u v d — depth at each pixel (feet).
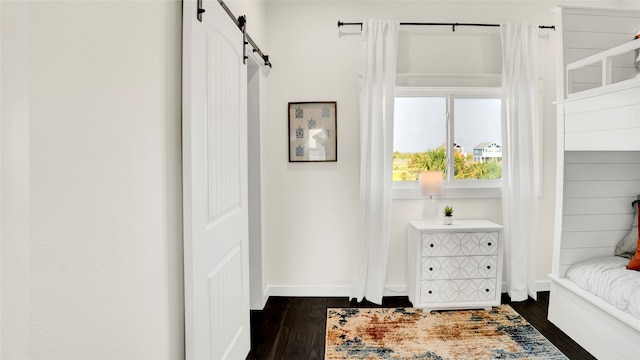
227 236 6.16
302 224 10.73
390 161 10.14
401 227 10.71
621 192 8.73
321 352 7.64
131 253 3.62
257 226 9.73
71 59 2.79
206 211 5.20
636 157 8.75
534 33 10.31
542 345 7.84
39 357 2.56
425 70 10.59
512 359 7.30
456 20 10.56
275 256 10.75
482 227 9.53
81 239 2.93
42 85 2.53
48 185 2.60
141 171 3.80
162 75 4.25
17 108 2.25
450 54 10.59
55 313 2.68
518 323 8.89
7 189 2.18
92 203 3.04
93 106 3.04
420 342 8.00
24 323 2.31
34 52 2.46
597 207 8.69
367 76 10.11
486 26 10.50
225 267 6.13
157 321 4.17
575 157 8.59
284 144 10.62
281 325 8.91
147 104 3.92
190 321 4.74
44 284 2.58
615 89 6.98
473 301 9.59
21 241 2.28
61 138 2.70
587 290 7.79
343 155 10.62
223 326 6.02
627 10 8.46
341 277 10.75
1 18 2.14
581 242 8.69
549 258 10.78
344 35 10.52
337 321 9.10
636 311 6.50
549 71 10.64
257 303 9.81
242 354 7.12
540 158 10.67
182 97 4.67
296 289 10.77
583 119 7.89
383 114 10.21
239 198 6.93
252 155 9.66
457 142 10.87
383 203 10.16
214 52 5.53
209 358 5.36
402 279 10.76
